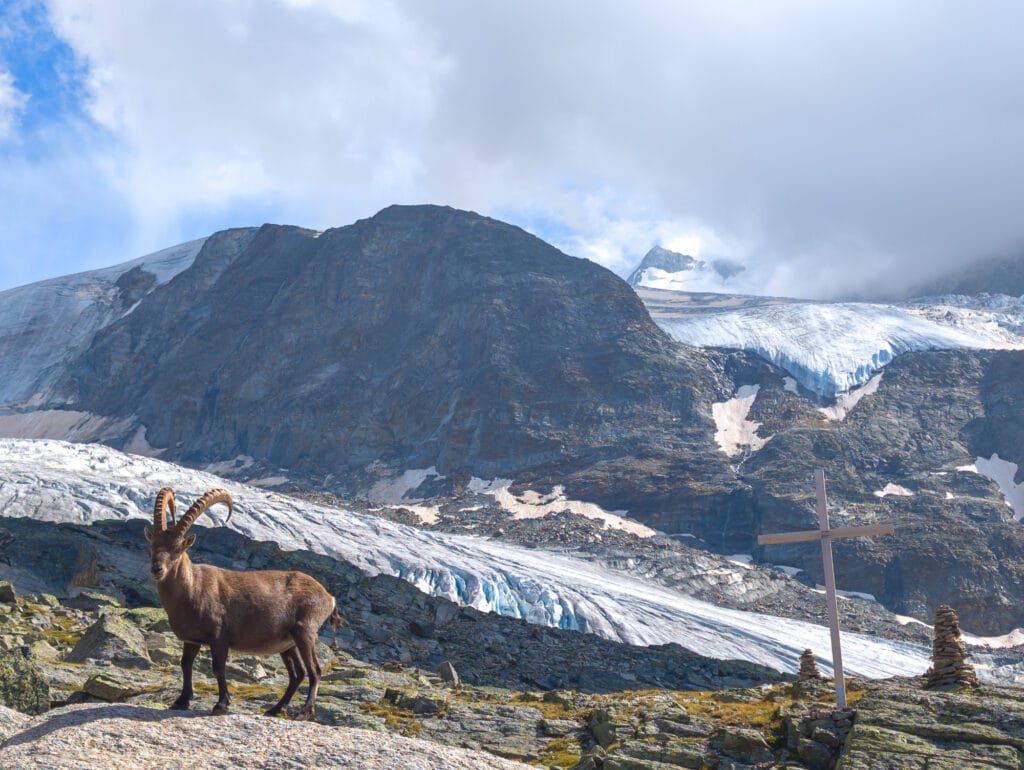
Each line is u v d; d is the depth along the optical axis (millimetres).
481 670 80562
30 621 45656
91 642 35344
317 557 115125
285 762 13984
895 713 22578
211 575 16062
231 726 15062
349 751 14648
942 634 25797
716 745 24547
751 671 99500
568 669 87938
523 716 29828
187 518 15633
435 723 28469
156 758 13734
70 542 87562
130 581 88062
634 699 32875
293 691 16969
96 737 14156
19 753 13469
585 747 26922
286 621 16562
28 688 21406
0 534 90500
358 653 74625
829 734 23109
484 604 190750
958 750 20516
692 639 192375
